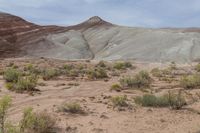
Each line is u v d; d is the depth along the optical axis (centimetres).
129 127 1338
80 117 1452
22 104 1708
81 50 9038
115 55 8138
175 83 2723
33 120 1181
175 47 7881
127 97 1975
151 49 7969
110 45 9206
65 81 2766
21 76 2658
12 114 1470
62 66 4375
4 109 1109
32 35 9525
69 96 2030
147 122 1415
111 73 3600
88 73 3384
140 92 2219
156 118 1480
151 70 4206
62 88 2352
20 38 9144
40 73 3303
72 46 9244
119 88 2373
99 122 1390
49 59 5856
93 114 1513
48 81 2720
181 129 1327
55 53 8456
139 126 1356
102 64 4678
